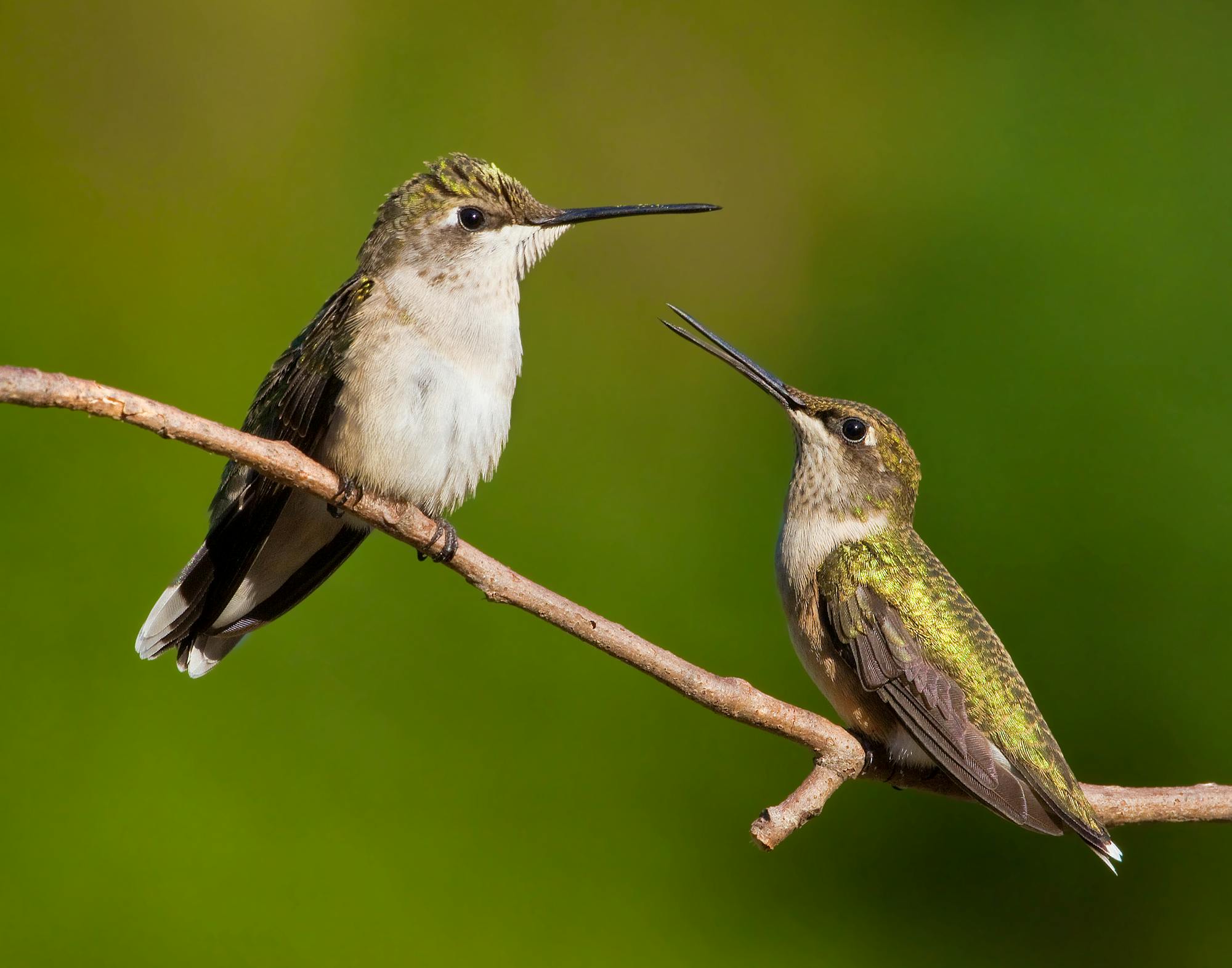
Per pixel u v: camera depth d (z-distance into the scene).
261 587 7.97
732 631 12.70
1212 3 14.42
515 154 15.41
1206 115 13.90
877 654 7.87
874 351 13.88
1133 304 13.01
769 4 16.14
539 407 13.81
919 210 14.35
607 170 15.62
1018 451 12.77
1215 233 13.17
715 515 13.29
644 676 12.03
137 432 12.06
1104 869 11.55
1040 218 13.72
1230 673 11.66
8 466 11.75
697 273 15.13
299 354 7.73
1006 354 13.20
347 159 15.01
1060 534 12.36
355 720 11.59
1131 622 11.98
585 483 13.39
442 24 15.71
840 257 14.86
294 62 15.26
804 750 11.86
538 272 14.82
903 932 11.66
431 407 7.35
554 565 12.91
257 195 14.51
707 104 15.83
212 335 13.55
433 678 11.80
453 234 7.76
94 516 11.78
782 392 8.73
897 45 15.55
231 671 11.45
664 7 15.94
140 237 13.87
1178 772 11.66
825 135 15.50
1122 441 12.51
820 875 11.70
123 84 14.73
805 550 8.41
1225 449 12.27
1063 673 12.03
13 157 14.05
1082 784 7.65
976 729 7.59
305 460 6.19
